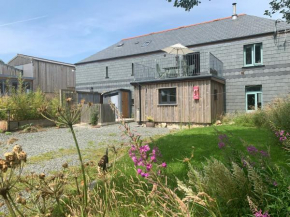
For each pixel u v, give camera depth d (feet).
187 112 39.99
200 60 49.16
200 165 12.44
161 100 43.24
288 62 40.37
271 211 5.12
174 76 43.68
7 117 36.32
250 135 21.91
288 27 40.75
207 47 48.60
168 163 12.85
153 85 43.57
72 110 4.31
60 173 4.90
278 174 5.92
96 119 42.52
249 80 43.91
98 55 68.69
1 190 3.07
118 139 26.61
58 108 4.20
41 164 15.66
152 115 43.55
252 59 44.01
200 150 16.11
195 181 6.12
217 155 14.38
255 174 5.48
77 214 4.90
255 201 5.39
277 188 5.41
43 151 20.17
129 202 7.23
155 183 4.73
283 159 12.47
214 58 43.04
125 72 60.49
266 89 42.22
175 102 41.47
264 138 19.66
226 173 5.80
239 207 5.60
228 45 46.19
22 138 28.04
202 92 38.68
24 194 8.81
